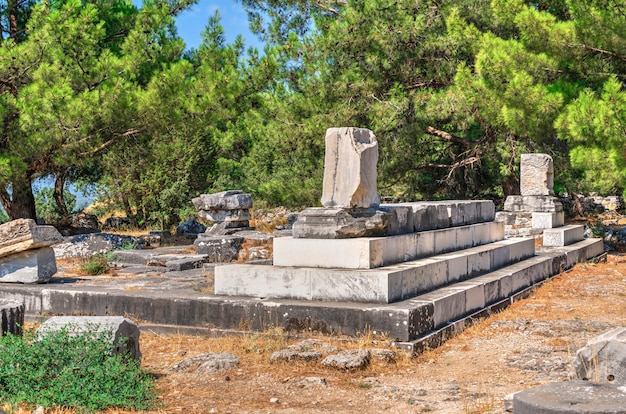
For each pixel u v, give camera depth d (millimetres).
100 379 6973
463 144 26359
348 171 10797
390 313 9289
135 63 22438
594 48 18938
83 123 20391
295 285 10289
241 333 9953
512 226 21547
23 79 21391
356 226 10688
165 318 10586
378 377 8156
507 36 24484
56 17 20703
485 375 8195
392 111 24328
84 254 20312
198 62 26703
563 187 29844
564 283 15523
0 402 6613
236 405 7055
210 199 20531
